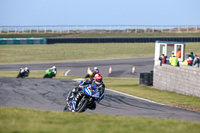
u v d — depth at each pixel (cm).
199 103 5006
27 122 2108
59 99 4894
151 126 2234
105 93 5781
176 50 9338
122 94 5800
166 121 2591
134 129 2056
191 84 5938
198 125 2502
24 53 19725
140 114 3712
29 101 4591
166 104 4794
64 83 7312
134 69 13762
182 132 2048
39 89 6025
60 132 1797
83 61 17138
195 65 8906
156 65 7500
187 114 3847
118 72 13075
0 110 2752
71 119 2458
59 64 15875
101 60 17512
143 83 7894
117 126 2158
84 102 3083
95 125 2148
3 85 6444
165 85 6969
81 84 3131
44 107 4141
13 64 15875
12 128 1820
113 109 4072
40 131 1784
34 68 14412
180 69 6350
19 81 7362
